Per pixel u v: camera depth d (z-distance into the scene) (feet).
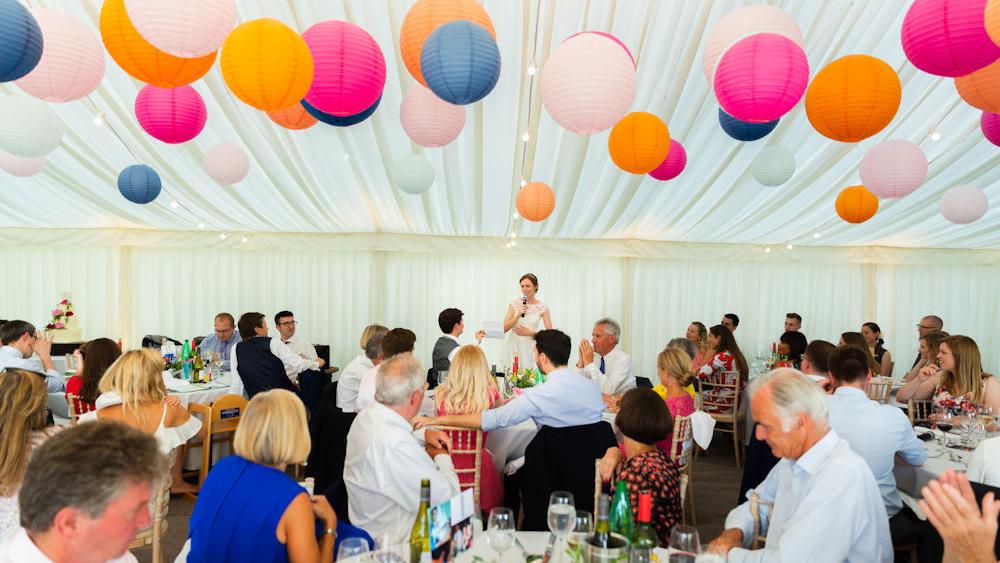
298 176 18.57
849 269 28.96
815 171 17.12
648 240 27.45
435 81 7.97
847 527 6.19
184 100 10.57
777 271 28.86
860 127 8.72
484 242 27.20
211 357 20.11
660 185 19.02
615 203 20.95
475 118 14.43
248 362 17.43
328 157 17.11
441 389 12.00
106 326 28.04
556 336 11.17
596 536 5.67
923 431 13.35
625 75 8.13
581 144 15.81
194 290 28.22
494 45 7.99
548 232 25.75
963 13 6.84
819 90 8.82
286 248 27.12
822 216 21.79
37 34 7.06
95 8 11.15
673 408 13.85
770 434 6.59
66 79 8.27
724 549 7.24
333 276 28.30
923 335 21.98
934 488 4.33
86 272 28.09
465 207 21.35
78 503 3.63
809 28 11.15
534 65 11.57
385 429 8.18
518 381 16.84
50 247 28.07
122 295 27.96
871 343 24.17
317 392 20.99
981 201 15.03
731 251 27.81
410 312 28.25
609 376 16.69
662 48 11.71
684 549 5.69
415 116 10.49
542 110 14.10
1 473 7.07
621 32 11.34
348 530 7.25
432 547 5.87
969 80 8.14
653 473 7.99
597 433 10.86
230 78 7.26
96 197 21.31
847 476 6.26
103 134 15.96
